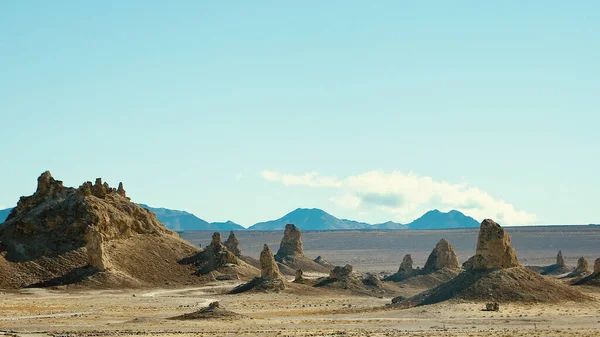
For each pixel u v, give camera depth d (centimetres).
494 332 13738
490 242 18412
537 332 13575
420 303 18500
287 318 16838
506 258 18412
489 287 17688
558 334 13188
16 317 17625
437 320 15750
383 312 17700
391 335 13338
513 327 14600
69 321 16588
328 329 14588
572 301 17438
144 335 13575
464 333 13638
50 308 19625
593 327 14400
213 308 16925
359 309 18950
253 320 16125
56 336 13650
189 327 15012
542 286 17825
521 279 17938
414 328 14700
